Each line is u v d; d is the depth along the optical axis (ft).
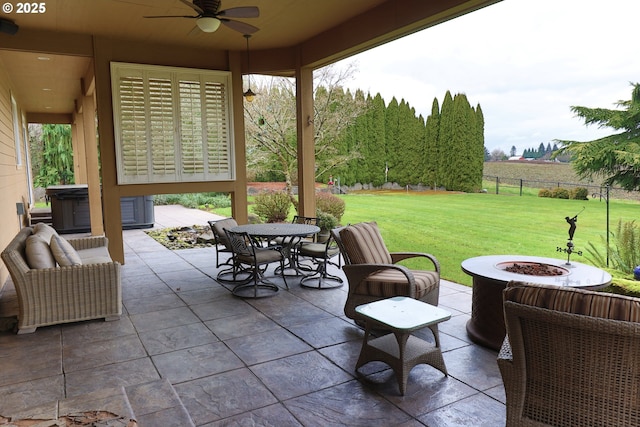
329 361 10.05
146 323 12.63
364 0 15.80
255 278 15.21
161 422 7.48
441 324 12.34
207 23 12.82
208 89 22.03
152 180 21.06
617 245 14.29
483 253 21.17
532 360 5.93
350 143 35.09
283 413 7.91
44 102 35.73
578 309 5.25
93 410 7.45
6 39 17.80
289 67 22.52
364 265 11.62
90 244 17.67
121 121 20.12
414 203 29.73
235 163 23.02
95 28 18.37
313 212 23.07
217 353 10.52
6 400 8.36
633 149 15.15
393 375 9.35
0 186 17.63
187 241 26.63
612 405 5.36
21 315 11.82
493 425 7.50
